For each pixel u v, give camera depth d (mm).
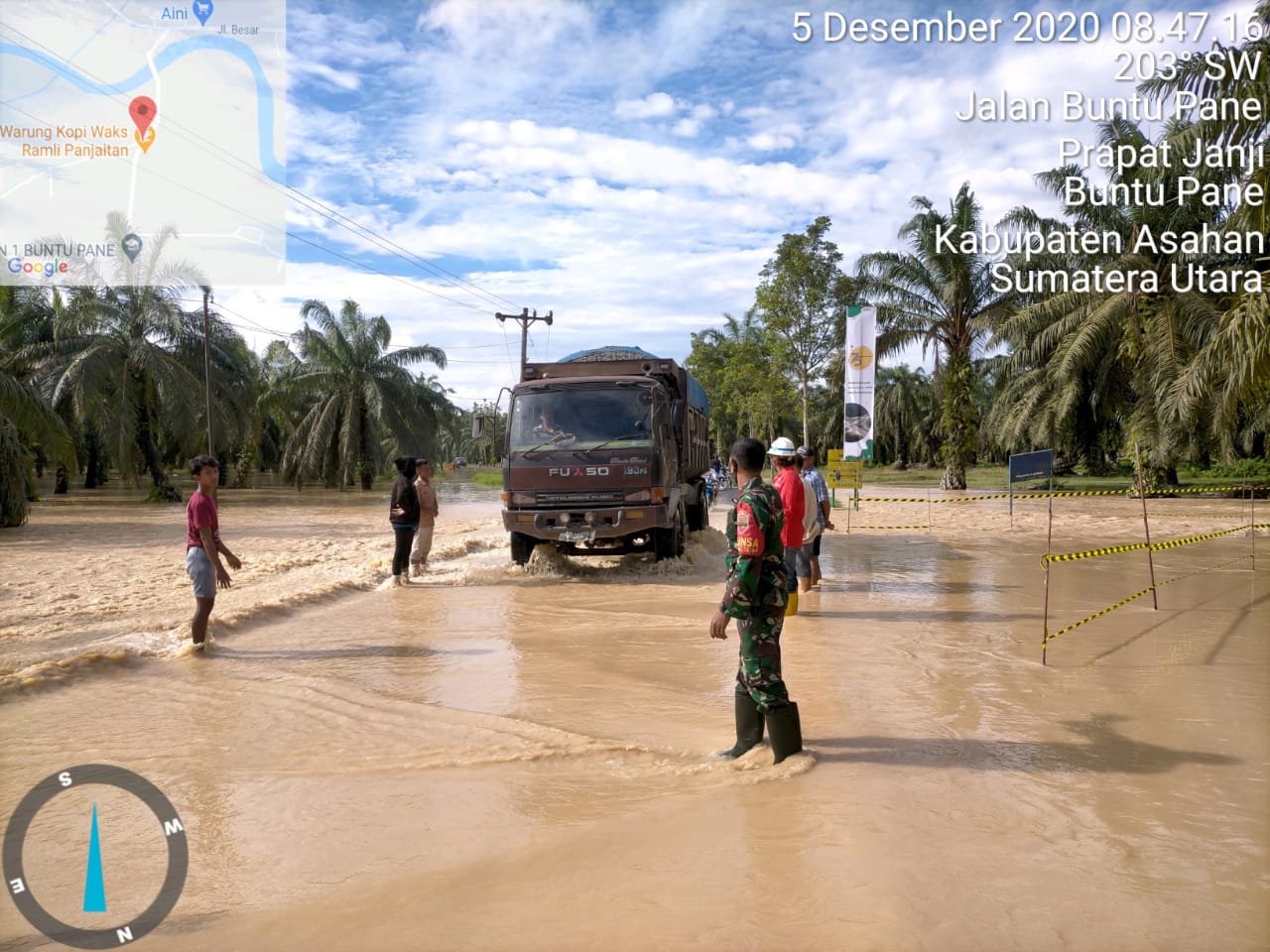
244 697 5945
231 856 3502
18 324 34406
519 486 11734
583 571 12516
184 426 31203
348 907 3064
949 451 33438
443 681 6402
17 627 8273
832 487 23734
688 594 10539
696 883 3217
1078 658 6902
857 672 6473
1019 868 3305
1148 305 25172
